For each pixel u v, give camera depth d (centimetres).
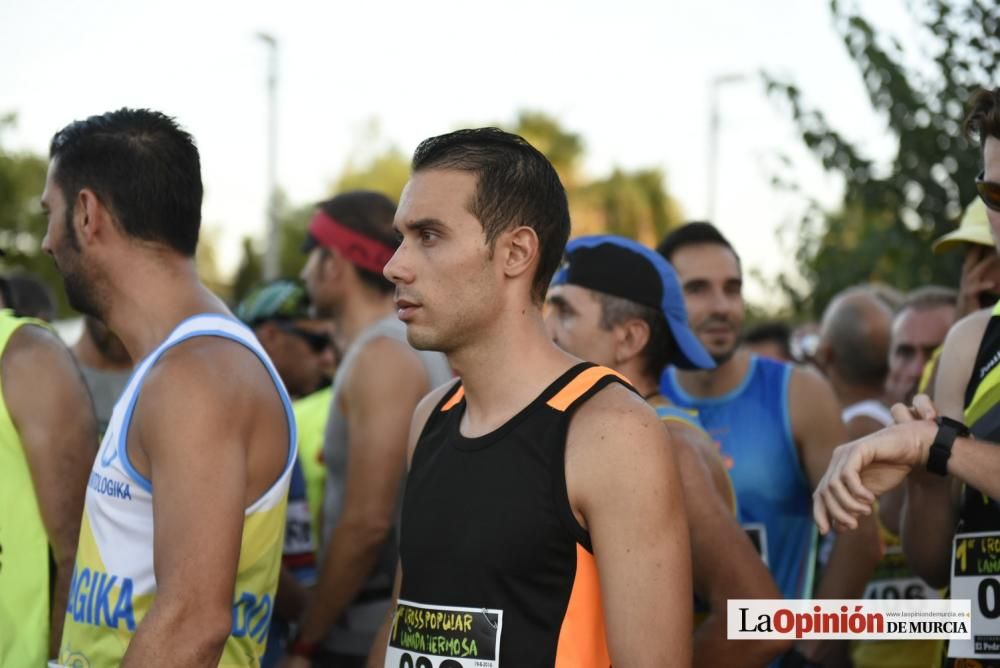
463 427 392
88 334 856
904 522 516
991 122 430
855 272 994
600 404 364
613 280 539
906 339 849
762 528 675
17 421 520
